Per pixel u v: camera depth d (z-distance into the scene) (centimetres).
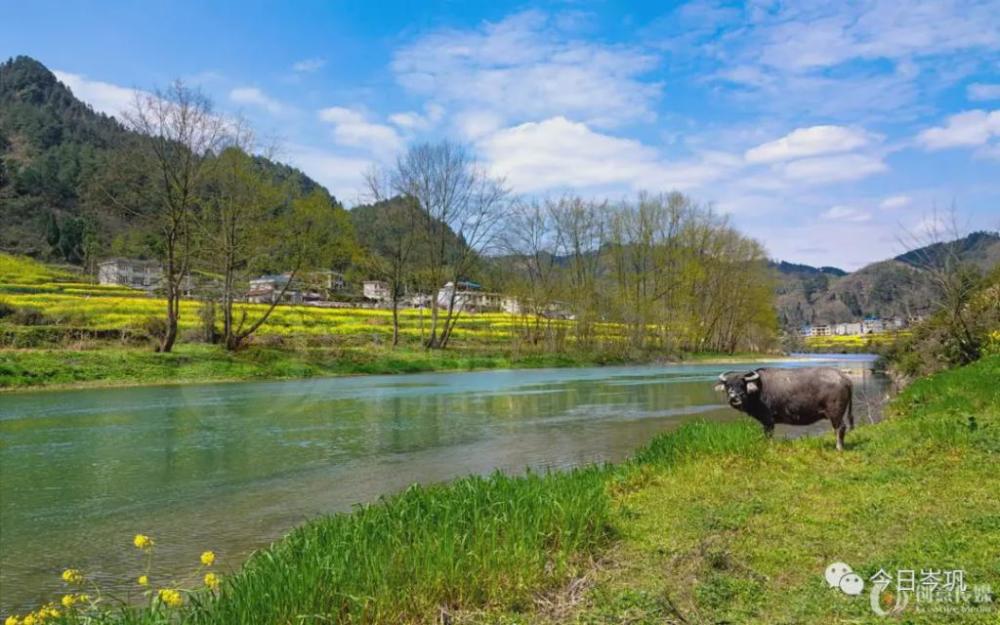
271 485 1037
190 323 4466
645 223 6912
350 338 4962
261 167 4003
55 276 8350
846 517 622
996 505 620
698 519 643
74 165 14050
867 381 2886
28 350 3173
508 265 6091
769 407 1035
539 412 1978
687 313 6688
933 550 514
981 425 974
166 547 738
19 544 751
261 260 4009
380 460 1232
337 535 569
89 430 1612
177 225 3584
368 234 5059
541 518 601
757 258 7181
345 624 431
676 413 1941
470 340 5681
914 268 2383
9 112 17275
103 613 452
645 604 444
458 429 1623
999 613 396
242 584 451
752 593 455
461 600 469
